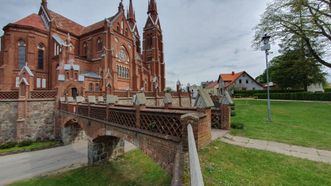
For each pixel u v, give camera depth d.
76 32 46.31
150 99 35.19
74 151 17.97
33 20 39.31
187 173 3.97
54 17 43.06
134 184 10.07
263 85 65.19
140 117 7.21
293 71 29.69
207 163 4.86
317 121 12.31
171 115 5.74
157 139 6.29
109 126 9.79
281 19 21.30
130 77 47.59
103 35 40.69
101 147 13.37
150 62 59.66
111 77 37.25
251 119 13.21
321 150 6.33
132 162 13.18
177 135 5.52
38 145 19.52
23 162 14.92
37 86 35.81
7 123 20.31
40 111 22.28
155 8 62.88
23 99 21.00
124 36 46.00
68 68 26.39
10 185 11.04
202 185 1.77
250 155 5.72
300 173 4.68
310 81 41.50
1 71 32.31
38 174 12.59
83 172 12.29
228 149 6.06
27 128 21.09
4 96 20.53
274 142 7.15
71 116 17.53
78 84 27.22
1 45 35.69
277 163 5.24
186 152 4.87
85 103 14.40
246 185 4.07
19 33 34.22
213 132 8.31
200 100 6.08
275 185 4.12
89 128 12.95
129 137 7.94
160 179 9.83
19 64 34.25
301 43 22.67
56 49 37.09
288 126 10.45
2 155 16.70
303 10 19.47
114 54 40.81
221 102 9.12
